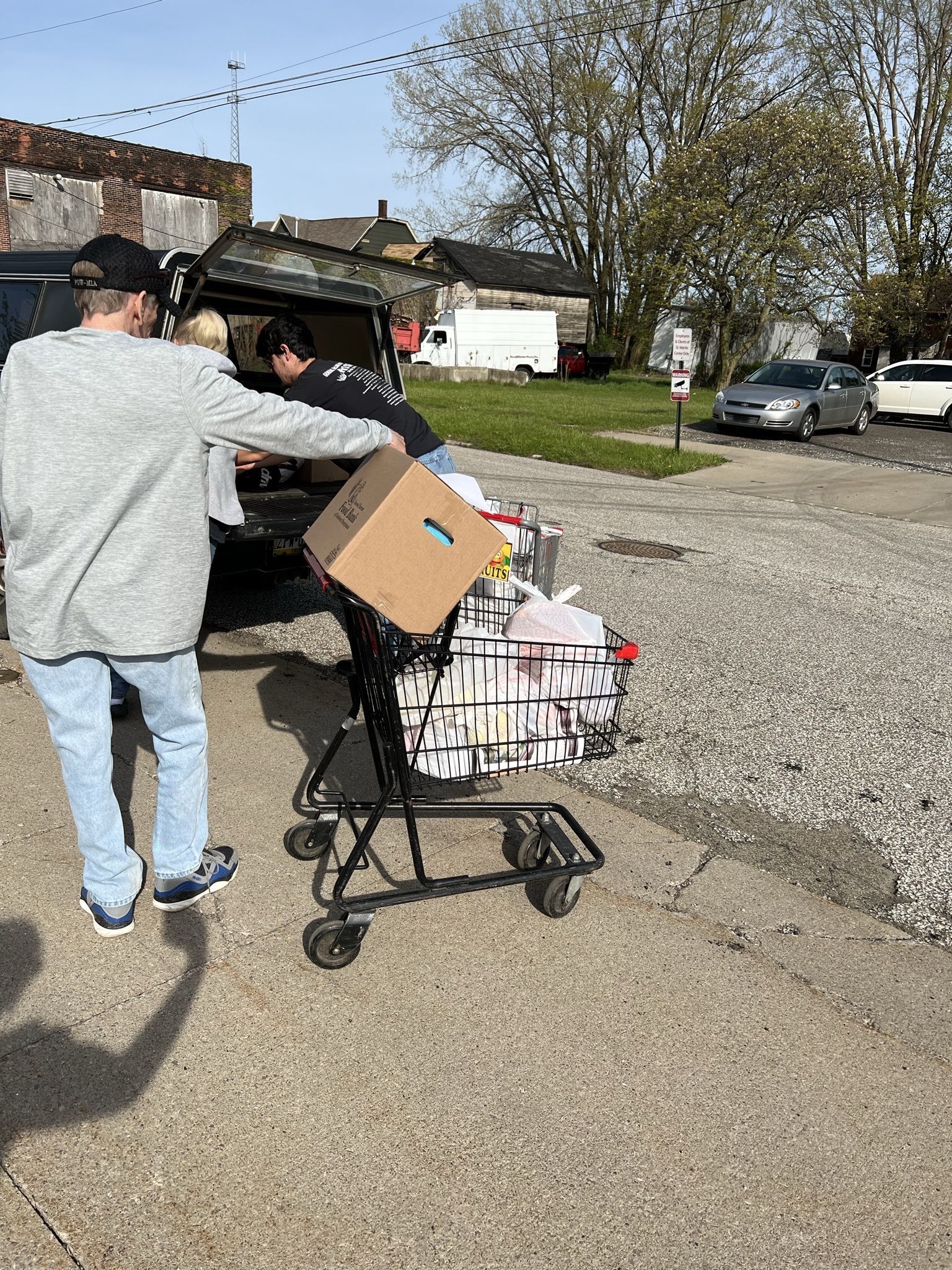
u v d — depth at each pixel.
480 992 2.83
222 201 26.41
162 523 2.57
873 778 4.45
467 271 37.97
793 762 4.57
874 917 3.38
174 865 3.04
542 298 40.03
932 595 8.00
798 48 36.44
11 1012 2.61
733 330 32.47
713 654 6.06
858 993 2.95
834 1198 2.22
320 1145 2.27
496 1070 2.53
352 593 2.77
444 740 3.02
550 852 3.50
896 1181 2.28
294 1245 2.02
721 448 17.19
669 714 5.07
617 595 7.31
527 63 40.50
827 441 19.11
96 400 2.42
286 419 2.64
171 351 2.52
